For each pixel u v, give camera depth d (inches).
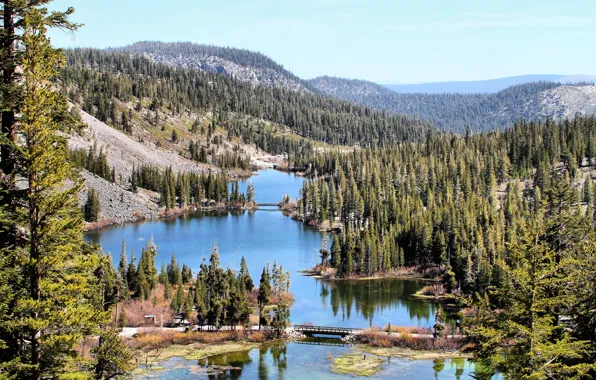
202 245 6870.1
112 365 1428.4
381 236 6358.3
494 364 1268.5
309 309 4439.0
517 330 1200.2
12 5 1032.8
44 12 1047.6
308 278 5551.2
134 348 3385.8
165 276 4817.9
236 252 6555.1
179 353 3388.3
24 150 1026.7
